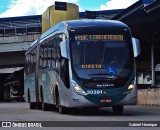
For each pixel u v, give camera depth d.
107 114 17.78
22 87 61.31
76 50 16.62
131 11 28.77
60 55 17.39
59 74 17.61
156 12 28.41
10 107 30.36
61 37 17.55
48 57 19.94
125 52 16.84
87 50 16.66
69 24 17.09
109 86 16.27
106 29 16.97
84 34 16.80
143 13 29.06
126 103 16.42
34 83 23.94
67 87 16.59
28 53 26.97
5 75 74.62
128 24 33.03
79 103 16.17
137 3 27.38
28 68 26.59
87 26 16.95
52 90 19.14
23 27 62.97
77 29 16.84
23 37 52.03
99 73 16.34
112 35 16.94
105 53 16.69
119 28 17.08
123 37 17.00
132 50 16.95
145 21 31.86
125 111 20.19
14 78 61.69
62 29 17.52
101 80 16.25
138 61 49.38
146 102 27.69
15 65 59.06
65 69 16.67
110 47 16.80
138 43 17.00
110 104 16.27
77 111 20.31
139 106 26.16
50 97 19.70
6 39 52.69
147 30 34.69
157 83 42.47
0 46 52.91
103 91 16.19
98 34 16.86
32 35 51.75
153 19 31.12
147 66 49.44
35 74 23.53
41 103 23.44
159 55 43.97
